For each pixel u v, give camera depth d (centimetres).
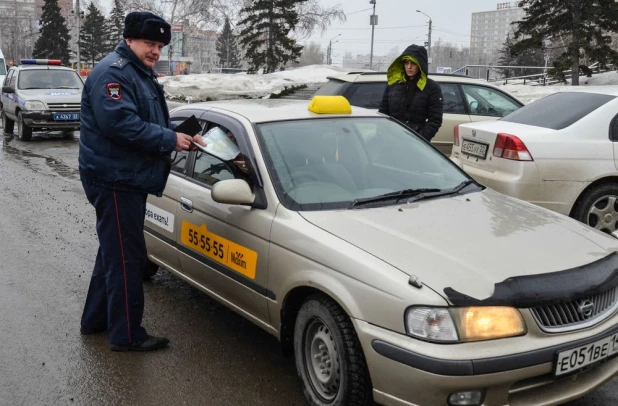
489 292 274
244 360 388
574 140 583
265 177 366
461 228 332
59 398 345
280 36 4066
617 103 596
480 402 269
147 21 364
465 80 920
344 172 388
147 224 486
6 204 805
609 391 347
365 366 293
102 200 376
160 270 563
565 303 284
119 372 373
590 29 3130
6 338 417
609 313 300
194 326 439
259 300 360
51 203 813
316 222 334
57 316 454
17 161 1162
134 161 370
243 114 419
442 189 398
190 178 440
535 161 574
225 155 385
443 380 262
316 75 2720
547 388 288
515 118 656
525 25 3356
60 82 1562
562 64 3091
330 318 304
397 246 306
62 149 1337
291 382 361
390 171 406
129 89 362
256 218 360
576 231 347
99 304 417
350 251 304
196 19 4153
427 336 267
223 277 392
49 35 6325
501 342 269
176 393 350
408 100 634
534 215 367
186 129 377
